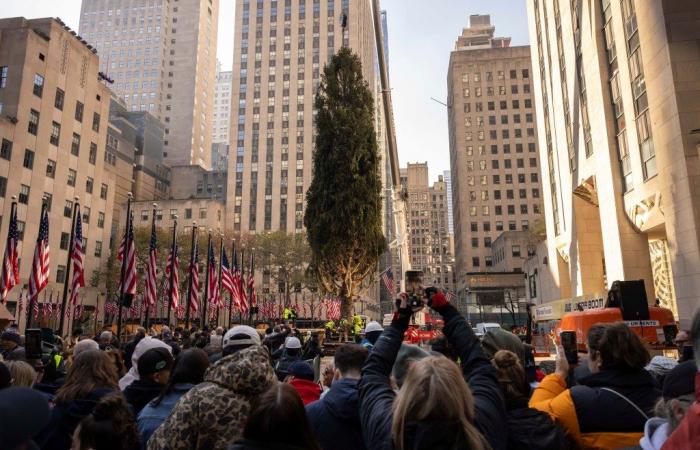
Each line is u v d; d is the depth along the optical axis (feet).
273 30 371.15
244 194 345.51
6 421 5.57
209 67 539.70
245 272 238.89
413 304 10.54
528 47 378.32
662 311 51.70
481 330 109.70
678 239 83.35
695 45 84.94
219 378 11.43
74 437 10.89
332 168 93.30
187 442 10.86
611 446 10.62
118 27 520.01
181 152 480.64
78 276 80.28
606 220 111.24
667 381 10.27
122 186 335.47
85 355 14.53
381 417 8.55
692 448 5.68
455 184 399.44
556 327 84.69
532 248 305.73
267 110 357.41
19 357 25.44
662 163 87.51
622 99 104.73
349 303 90.27
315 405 12.57
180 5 521.65
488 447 7.59
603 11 114.52
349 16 364.17
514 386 10.96
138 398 14.97
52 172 174.60
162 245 212.43
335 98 97.25
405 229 101.76
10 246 77.00
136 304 168.35
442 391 7.47
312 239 93.71
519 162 364.79
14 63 165.07
